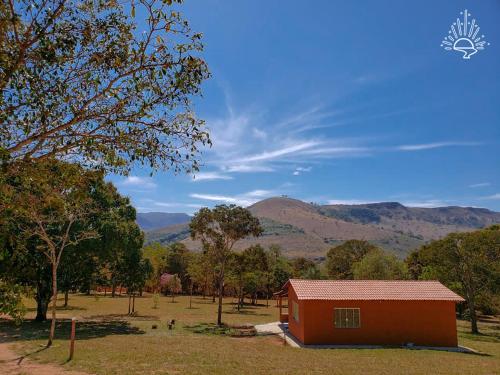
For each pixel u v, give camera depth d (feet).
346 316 87.86
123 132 25.21
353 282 96.94
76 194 26.22
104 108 25.30
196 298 250.16
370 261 165.99
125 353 61.82
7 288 23.77
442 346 86.69
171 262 285.43
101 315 133.80
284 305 217.97
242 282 200.64
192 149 26.96
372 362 62.64
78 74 25.09
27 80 23.66
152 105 25.49
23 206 25.54
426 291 91.35
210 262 191.31
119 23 26.02
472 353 78.59
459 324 143.33
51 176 24.77
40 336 81.00
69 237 90.99
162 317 133.59
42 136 23.57
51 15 23.09
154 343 74.49
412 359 66.74
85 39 25.25
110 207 104.99
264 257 209.46
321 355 69.36
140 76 24.67
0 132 24.54
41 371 48.75
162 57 24.85
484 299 125.49
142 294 273.33
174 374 48.75
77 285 110.93
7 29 22.17
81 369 50.47
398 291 91.45
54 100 24.35
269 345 81.71
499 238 115.96
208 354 63.82
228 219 122.21
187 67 24.68
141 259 136.46
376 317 87.81
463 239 120.47
